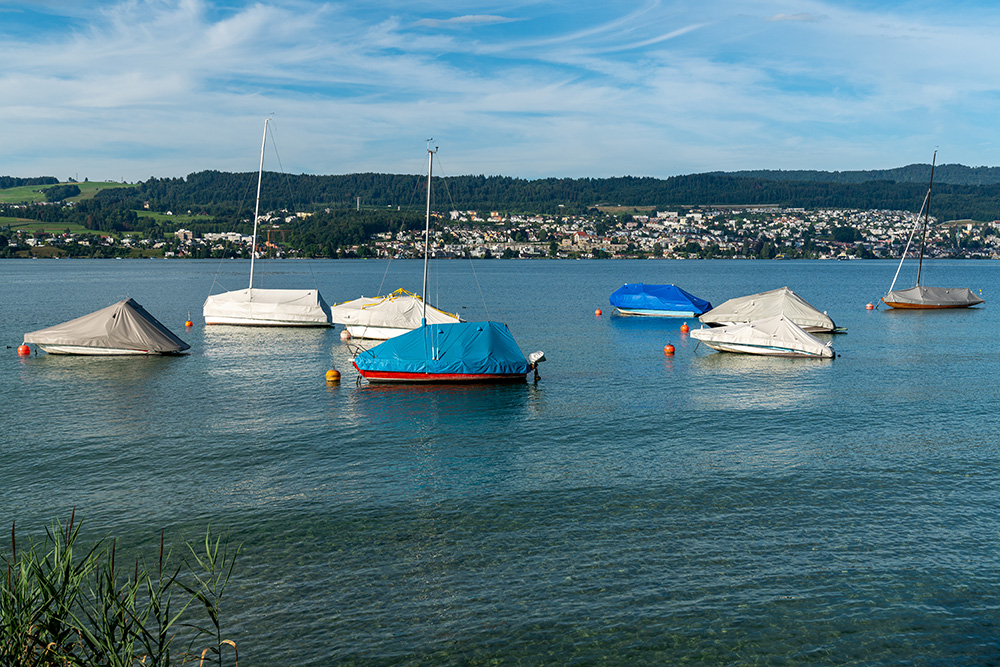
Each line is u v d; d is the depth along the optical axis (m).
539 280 176.38
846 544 19.55
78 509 22.02
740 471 25.56
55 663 9.35
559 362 49.53
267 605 16.45
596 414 34.09
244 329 66.12
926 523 20.97
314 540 19.83
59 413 34.03
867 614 16.16
